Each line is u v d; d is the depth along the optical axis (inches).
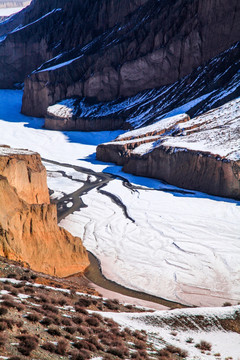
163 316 887.7
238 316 939.3
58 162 3085.6
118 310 893.8
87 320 690.8
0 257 894.4
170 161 2541.8
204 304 1120.8
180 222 1790.1
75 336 597.6
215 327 891.4
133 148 3011.8
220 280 1273.4
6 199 1053.8
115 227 1710.1
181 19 4055.1
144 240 1577.3
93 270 1296.8
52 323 597.6
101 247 1493.6
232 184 2194.9
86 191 2283.5
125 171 2824.8
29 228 1099.9
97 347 587.2
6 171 1364.4
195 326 878.4
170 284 1234.0
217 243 1557.6
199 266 1362.0
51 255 1154.0
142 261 1386.6
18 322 538.6
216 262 1393.9
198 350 756.6
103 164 3051.2
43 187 1652.3
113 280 1239.5
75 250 1258.6
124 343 660.1
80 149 3560.5
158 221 1797.5
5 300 600.7
